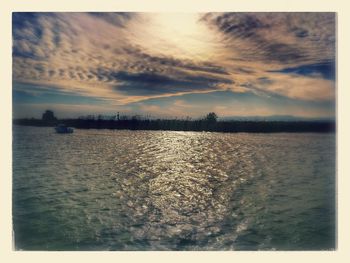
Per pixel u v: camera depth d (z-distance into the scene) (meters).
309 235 7.48
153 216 7.80
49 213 7.86
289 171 8.30
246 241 7.37
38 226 7.69
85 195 8.26
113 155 8.70
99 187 8.38
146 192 8.36
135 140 8.73
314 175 8.14
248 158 8.56
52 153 8.46
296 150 8.30
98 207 7.95
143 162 8.74
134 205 8.04
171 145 8.72
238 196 8.16
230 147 8.63
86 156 8.63
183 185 8.51
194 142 8.71
